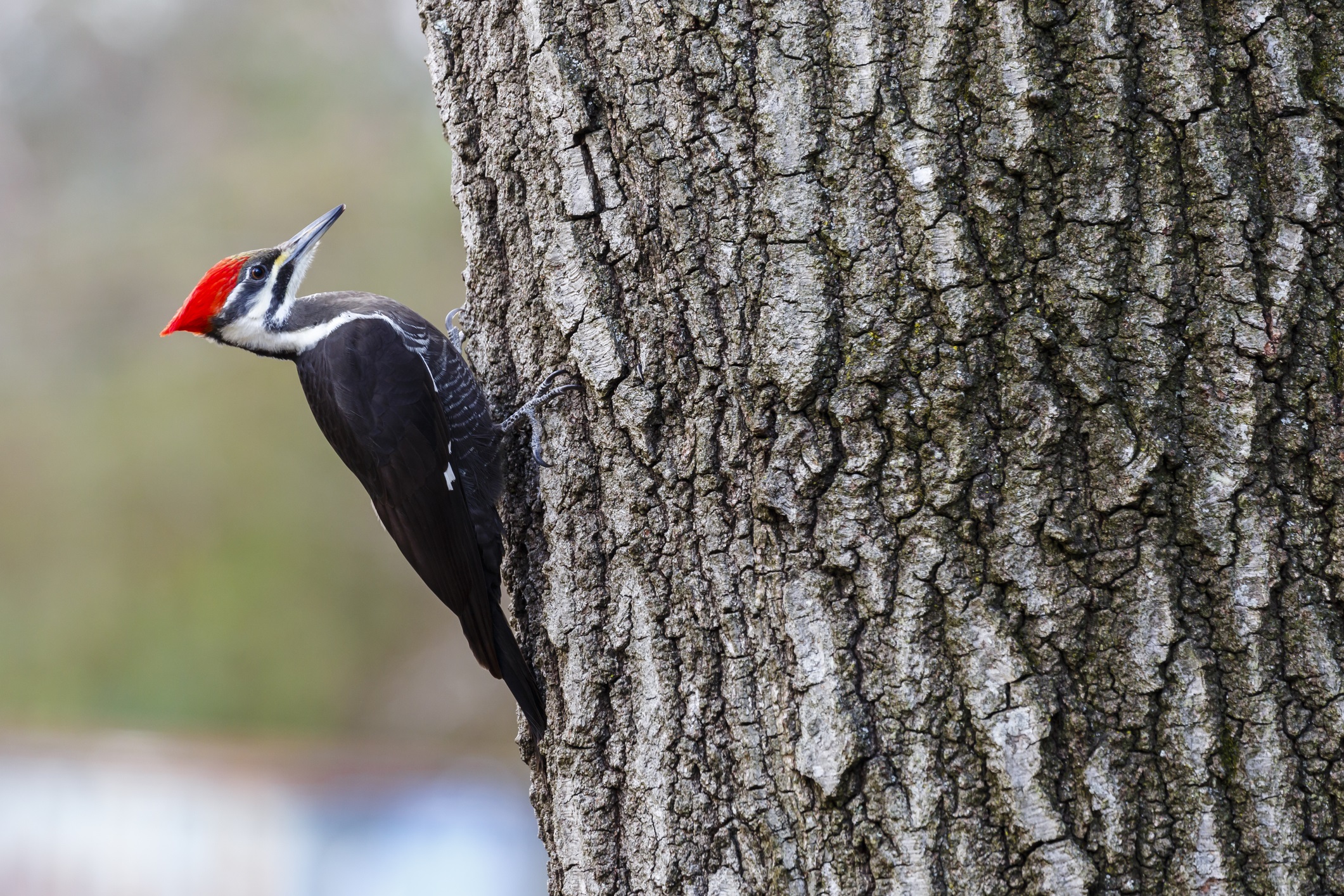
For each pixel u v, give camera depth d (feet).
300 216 93.86
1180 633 15.15
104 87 100.94
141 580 90.58
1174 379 15.34
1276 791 14.73
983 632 15.70
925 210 15.99
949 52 15.89
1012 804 15.38
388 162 94.38
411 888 52.06
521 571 21.44
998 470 15.81
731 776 17.37
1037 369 15.69
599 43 18.34
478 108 20.57
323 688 90.02
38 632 89.71
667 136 17.63
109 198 100.22
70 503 91.97
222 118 99.45
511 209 20.15
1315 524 14.92
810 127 16.55
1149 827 15.06
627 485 18.38
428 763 61.82
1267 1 15.15
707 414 17.53
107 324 96.84
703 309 17.44
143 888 52.29
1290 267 15.03
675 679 17.94
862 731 16.06
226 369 94.58
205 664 89.71
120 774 54.95
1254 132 15.24
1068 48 15.56
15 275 97.76
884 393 16.22
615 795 18.65
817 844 16.30
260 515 91.76
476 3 20.53
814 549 16.55
